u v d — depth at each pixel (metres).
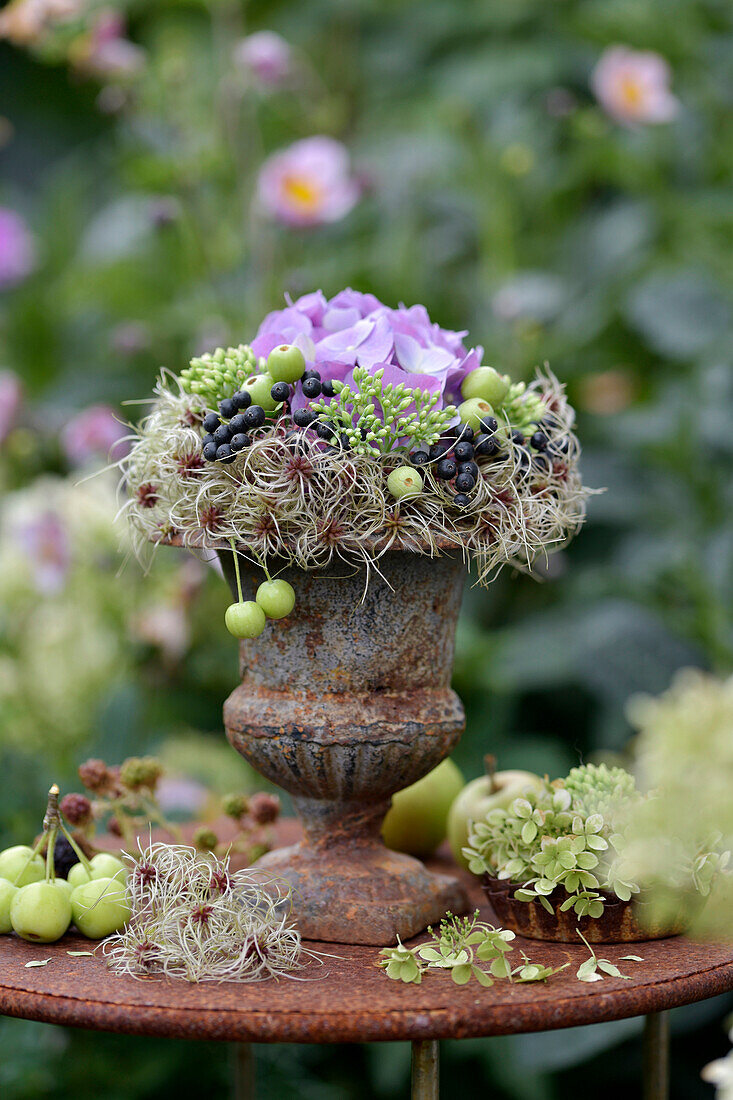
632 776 1.43
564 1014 1.29
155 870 1.36
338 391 1.35
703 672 2.18
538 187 2.79
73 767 1.91
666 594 2.36
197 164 2.30
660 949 1.38
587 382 2.53
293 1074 1.89
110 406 2.65
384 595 1.37
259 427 1.35
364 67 3.33
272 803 1.50
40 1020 1.30
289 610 1.35
